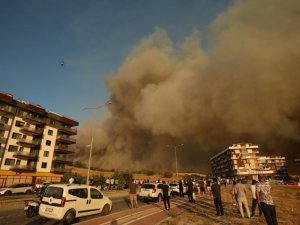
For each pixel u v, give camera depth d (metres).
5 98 49.25
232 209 14.05
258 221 10.05
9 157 49.72
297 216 11.74
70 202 10.51
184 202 18.94
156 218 11.59
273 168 112.94
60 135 62.28
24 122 54.19
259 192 7.94
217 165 123.75
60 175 58.94
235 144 100.50
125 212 13.82
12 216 12.47
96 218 11.75
